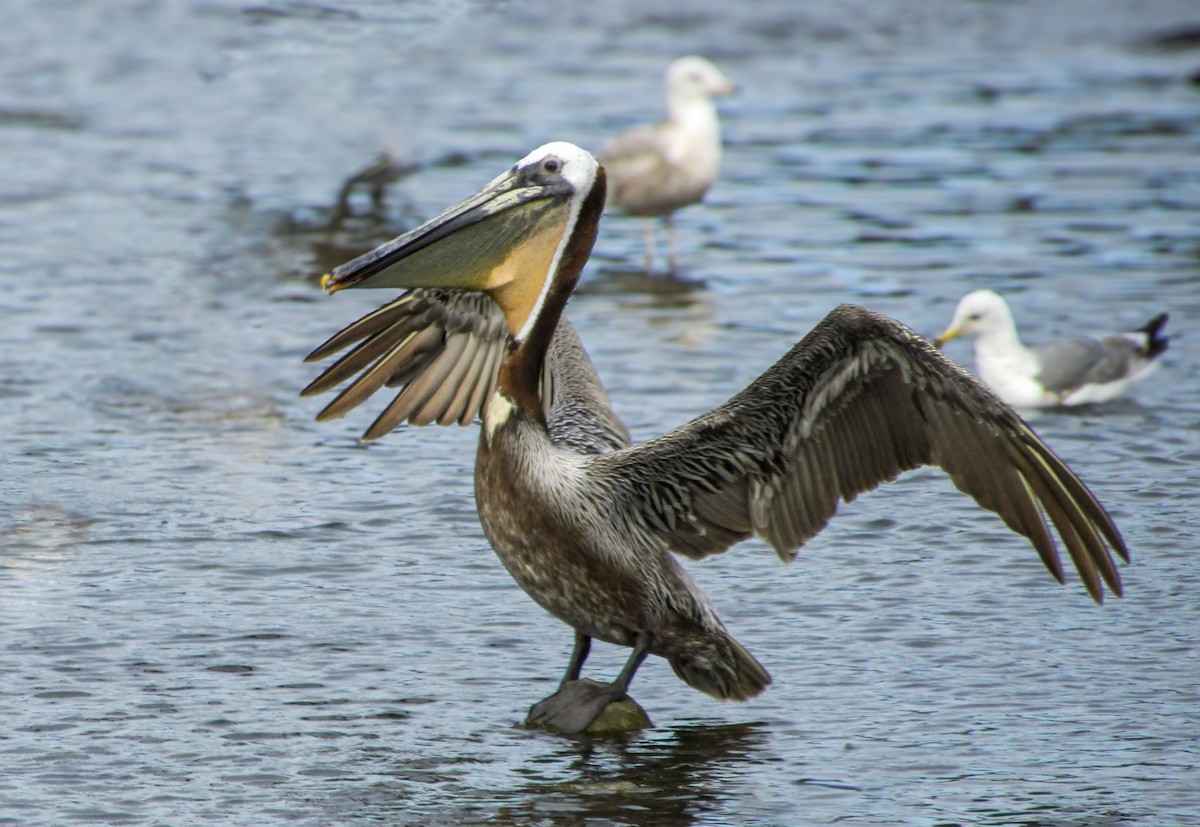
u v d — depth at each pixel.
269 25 25.84
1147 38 38.78
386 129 25.11
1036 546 9.57
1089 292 20.81
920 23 40.59
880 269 21.92
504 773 9.52
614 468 10.18
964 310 17.20
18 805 8.97
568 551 10.12
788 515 10.16
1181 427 16.16
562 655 11.28
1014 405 17.03
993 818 8.97
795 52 37.16
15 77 32.84
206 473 14.53
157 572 12.40
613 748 9.89
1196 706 10.30
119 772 9.40
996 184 26.30
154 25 37.38
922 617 11.73
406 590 12.21
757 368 17.77
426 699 10.52
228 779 9.36
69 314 19.31
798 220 24.52
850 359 9.68
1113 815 8.99
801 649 11.24
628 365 17.86
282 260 21.94
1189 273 21.56
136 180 26.11
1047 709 10.30
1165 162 27.55
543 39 37.81
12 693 10.37
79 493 13.95
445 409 11.26
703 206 25.53
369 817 8.95
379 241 22.89
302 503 13.88
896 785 9.37
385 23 25.75
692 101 22.73
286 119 30.19
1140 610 11.76
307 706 10.34
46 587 12.06
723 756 9.77
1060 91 33.31
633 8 41.34
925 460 9.77
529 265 10.30
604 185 10.47
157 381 17.08
